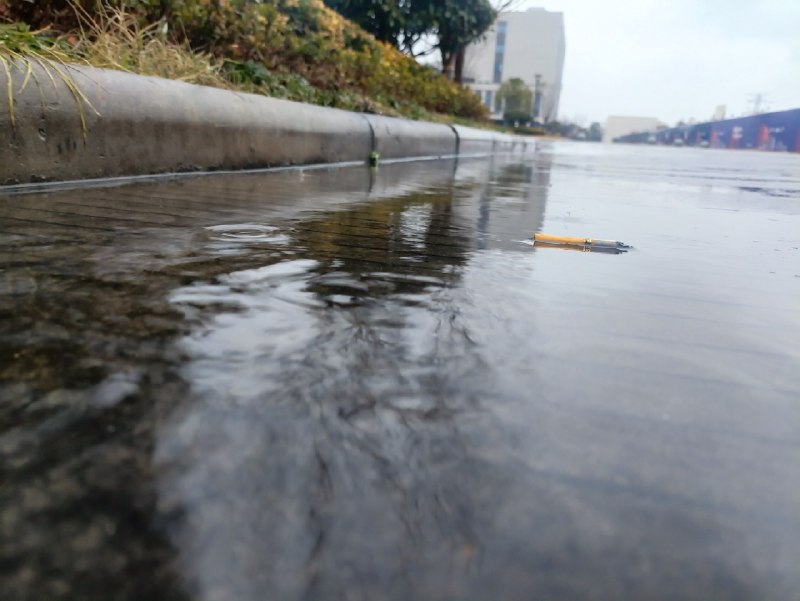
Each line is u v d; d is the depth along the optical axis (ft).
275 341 3.22
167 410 2.38
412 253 5.97
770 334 3.98
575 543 1.79
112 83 9.96
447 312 4.00
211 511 1.82
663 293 4.98
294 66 21.43
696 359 3.41
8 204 7.32
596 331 3.80
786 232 9.21
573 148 76.48
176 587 1.55
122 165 10.25
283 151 14.93
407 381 2.82
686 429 2.54
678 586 1.65
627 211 11.13
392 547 1.73
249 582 1.58
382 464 2.12
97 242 5.48
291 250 5.70
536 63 256.93
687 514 1.96
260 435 2.24
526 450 2.28
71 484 1.90
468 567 1.67
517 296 4.55
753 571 1.72
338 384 2.73
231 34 17.69
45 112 8.70
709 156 63.82
